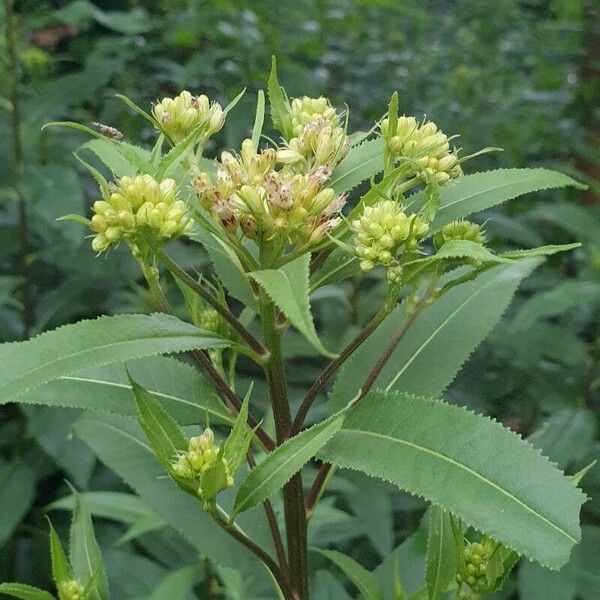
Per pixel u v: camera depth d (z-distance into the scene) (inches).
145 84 35.4
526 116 38.9
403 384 13.4
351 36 44.1
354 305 27.4
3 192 25.9
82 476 22.9
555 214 26.2
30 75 30.2
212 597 21.2
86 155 28.0
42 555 25.4
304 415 12.1
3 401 9.7
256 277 9.6
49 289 30.0
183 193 12.9
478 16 45.7
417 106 39.4
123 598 20.9
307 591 12.7
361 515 20.6
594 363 26.1
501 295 13.9
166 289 26.8
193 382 12.3
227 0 34.9
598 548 20.7
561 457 22.9
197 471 10.5
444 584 12.4
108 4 39.3
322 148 12.0
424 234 11.2
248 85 33.4
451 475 10.0
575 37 44.9
